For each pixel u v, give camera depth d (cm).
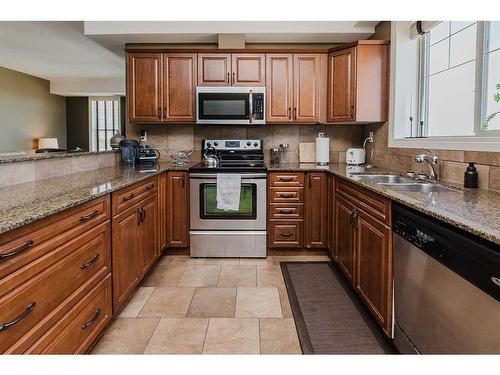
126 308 253
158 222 330
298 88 388
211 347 205
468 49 260
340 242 311
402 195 187
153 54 385
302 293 279
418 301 162
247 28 380
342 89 372
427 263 153
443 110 295
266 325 231
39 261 136
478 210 147
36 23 436
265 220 361
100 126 987
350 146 428
